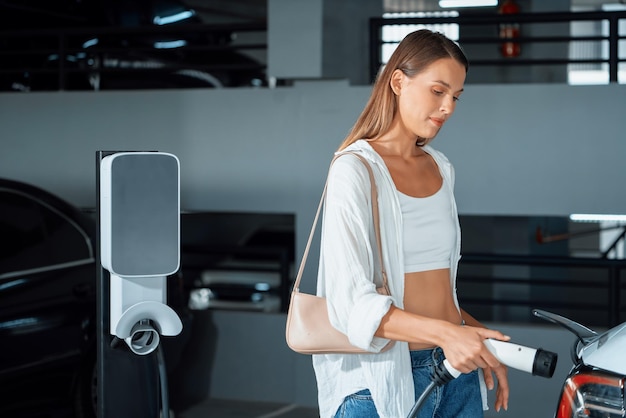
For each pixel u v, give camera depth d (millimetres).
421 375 2352
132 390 2457
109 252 2318
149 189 2338
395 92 2398
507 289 8430
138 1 8164
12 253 4871
